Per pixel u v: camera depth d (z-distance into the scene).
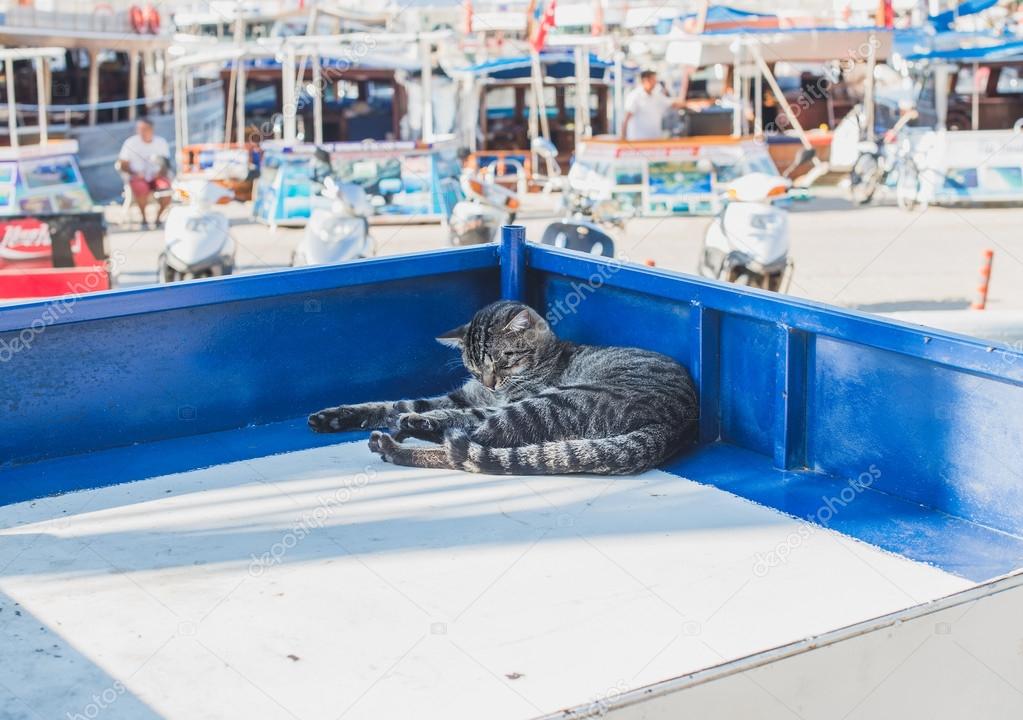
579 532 3.40
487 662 2.67
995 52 16.64
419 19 18.66
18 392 3.86
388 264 4.50
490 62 17.95
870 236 14.00
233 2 18.09
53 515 3.52
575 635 2.79
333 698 2.54
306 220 15.12
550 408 4.17
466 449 3.89
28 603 2.97
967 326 8.02
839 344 3.67
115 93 18.19
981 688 2.94
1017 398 3.18
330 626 2.85
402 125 18.38
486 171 14.43
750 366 4.00
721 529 3.40
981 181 16.14
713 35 15.49
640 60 18.52
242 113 17.47
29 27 16.02
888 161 17.28
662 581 3.07
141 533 3.39
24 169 13.05
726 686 2.55
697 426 4.16
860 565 3.13
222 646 2.76
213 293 4.09
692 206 15.35
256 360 4.33
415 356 4.75
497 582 3.08
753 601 2.95
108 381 4.02
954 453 3.38
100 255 9.83
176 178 16.17
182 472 3.89
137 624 2.87
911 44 17.11
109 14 17.02
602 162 15.27
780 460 3.86
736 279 9.53
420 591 3.04
